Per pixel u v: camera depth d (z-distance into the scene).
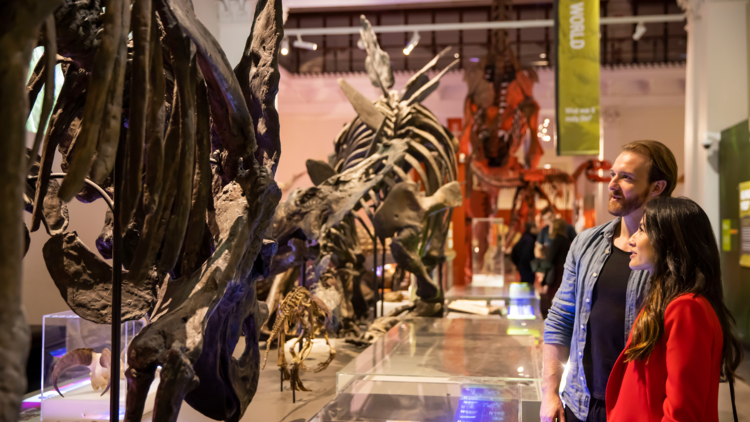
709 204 7.77
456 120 18.11
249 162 2.12
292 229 3.83
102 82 1.28
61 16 1.63
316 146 18.88
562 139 7.94
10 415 0.92
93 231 6.01
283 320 3.38
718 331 1.67
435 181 6.32
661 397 1.68
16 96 0.97
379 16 17.98
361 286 7.11
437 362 3.29
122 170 1.81
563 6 7.96
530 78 12.02
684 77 16.72
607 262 2.12
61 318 3.15
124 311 2.30
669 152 2.12
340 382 3.00
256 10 2.46
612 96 17.81
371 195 5.81
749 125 6.36
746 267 6.39
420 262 5.80
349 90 6.10
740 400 4.30
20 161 0.97
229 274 1.86
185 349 1.60
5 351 0.92
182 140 1.73
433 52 17.84
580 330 2.13
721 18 7.88
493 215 15.17
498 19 12.20
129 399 1.53
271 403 3.55
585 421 2.07
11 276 0.94
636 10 16.75
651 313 1.72
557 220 7.52
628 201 2.08
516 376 2.93
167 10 1.67
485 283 8.62
